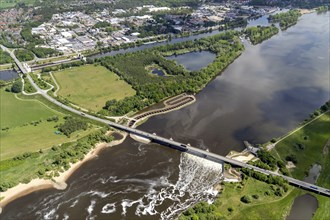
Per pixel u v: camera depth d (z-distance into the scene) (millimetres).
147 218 199125
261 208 199000
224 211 197250
